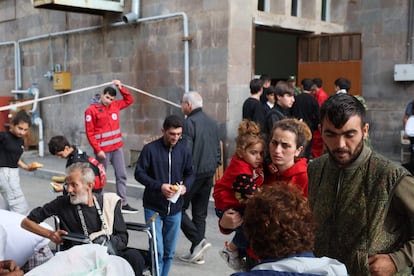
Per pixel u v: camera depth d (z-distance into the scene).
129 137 9.86
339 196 2.05
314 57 9.70
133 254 3.59
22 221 3.57
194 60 8.49
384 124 9.60
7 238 3.63
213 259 5.17
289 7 9.12
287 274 1.58
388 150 9.57
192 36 8.48
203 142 4.99
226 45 8.01
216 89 8.20
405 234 2.02
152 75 9.31
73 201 3.50
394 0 9.34
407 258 1.96
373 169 1.98
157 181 4.11
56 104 11.70
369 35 9.72
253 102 6.70
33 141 12.11
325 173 2.14
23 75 12.62
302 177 2.45
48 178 9.75
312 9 9.58
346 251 2.03
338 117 1.90
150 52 9.30
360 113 1.93
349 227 2.02
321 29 9.76
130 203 7.59
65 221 3.55
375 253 1.98
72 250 2.98
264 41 12.54
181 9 8.62
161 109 9.20
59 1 8.95
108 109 6.94
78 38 10.86
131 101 7.29
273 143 2.48
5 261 3.07
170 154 4.20
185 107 5.22
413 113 6.68
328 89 9.53
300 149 2.51
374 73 9.69
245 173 2.57
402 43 9.30
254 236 1.66
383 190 1.94
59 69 11.46
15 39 12.73
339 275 1.58
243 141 2.62
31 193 8.38
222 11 8.02
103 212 3.58
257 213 1.65
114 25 9.86
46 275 2.83
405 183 1.93
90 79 10.69
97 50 10.42
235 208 2.62
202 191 5.04
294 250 1.62
